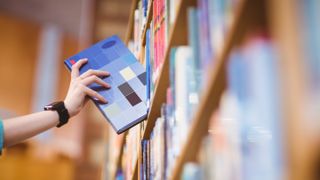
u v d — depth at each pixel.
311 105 0.53
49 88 6.27
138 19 2.42
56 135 5.80
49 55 6.35
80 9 6.30
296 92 0.55
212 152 0.91
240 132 0.73
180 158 1.11
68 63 1.81
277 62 0.61
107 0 6.36
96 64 1.80
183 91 1.19
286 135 0.57
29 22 6.28
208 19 0.98
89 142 5.92
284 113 0.58
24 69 6.15
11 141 1.62
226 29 0.82
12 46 6.12
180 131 1.17
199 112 0.97
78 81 1.73
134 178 2.12
